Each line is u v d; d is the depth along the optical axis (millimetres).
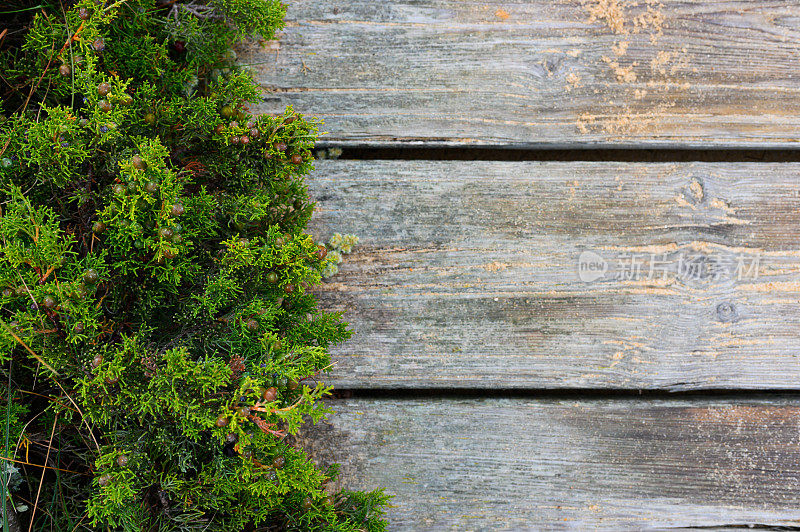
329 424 1261
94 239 1174
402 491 1260
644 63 1268
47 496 1191
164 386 1152
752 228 1267
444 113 1264
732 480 1265
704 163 1268
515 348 1264
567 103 1267
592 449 1265
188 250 1164
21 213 1147
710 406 1269
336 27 1261
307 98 1260
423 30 1264
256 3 1203
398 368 1261
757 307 1267
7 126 1172
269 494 1180
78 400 1170
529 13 1267
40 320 1147
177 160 1194
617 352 1265
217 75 1217
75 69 1160
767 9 1270
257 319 1182
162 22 1197
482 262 1263
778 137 1269
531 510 1262
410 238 1263
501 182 1265
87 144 1157
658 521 1263
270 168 1189
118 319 1174
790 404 1270
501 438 1264
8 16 1201
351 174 1263
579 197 1266
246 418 1158
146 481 1167
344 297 1261
